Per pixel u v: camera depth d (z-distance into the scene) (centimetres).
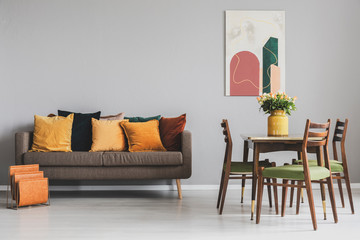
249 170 343
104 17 469
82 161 391
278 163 472
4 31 464
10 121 464
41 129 412
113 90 469
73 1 468
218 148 470
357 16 473
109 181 464
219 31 471
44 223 304
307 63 473
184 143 399
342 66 474
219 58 471
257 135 350
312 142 300
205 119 470
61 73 467
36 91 466
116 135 423
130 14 470
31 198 357
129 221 310
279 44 471
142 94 470
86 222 307
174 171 396
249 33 470
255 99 471
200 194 430
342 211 345
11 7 465
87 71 468
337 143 473
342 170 343
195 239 262
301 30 473
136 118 446
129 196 419
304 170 289
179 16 470
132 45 470
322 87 473
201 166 470
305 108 473
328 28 473
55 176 392
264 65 470
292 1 472
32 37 466
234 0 470
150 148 413
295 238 264
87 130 432
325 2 473
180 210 349
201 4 470
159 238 264
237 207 362
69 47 467
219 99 471
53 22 466
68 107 468
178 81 470
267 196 414
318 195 418
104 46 469
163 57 470
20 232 279
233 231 281
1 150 462
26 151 405
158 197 413
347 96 474
